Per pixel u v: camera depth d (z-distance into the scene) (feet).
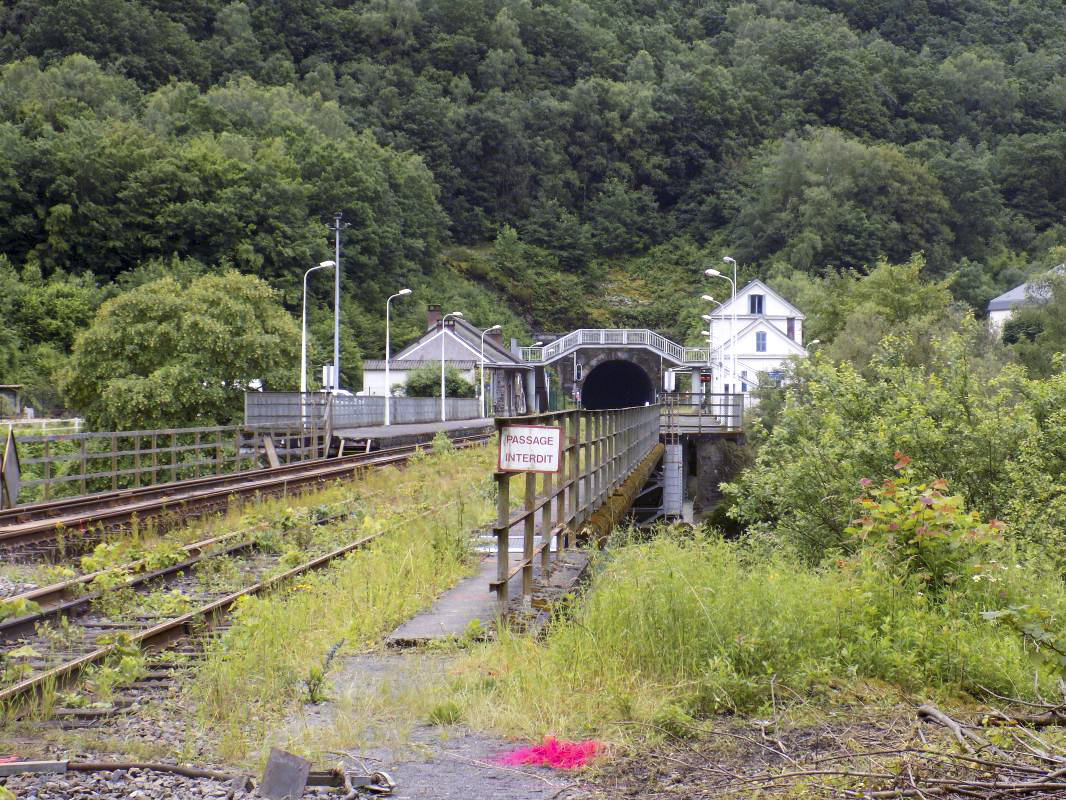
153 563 41.83
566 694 23.59
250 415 120.47
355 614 31.50
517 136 626.64
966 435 55.16
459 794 18.58
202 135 443.32
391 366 271.90
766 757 20.25
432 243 507.71
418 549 39.99
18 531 49.49
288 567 41.06
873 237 510.58
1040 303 221.25
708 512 152.87
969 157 575.79
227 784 19.01
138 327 130.62
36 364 284.00
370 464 97.25
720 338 275.39
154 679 26.45
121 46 577.02
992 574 29.35
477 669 25.81
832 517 54.49
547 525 36.35
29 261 352.08
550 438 31.17
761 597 26.99
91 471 112.37
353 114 617.21
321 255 398.21
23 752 20.67
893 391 62.49
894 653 25.34
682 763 19.95
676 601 26.17
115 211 372.17
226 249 379.76
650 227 619.67
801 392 78.23
